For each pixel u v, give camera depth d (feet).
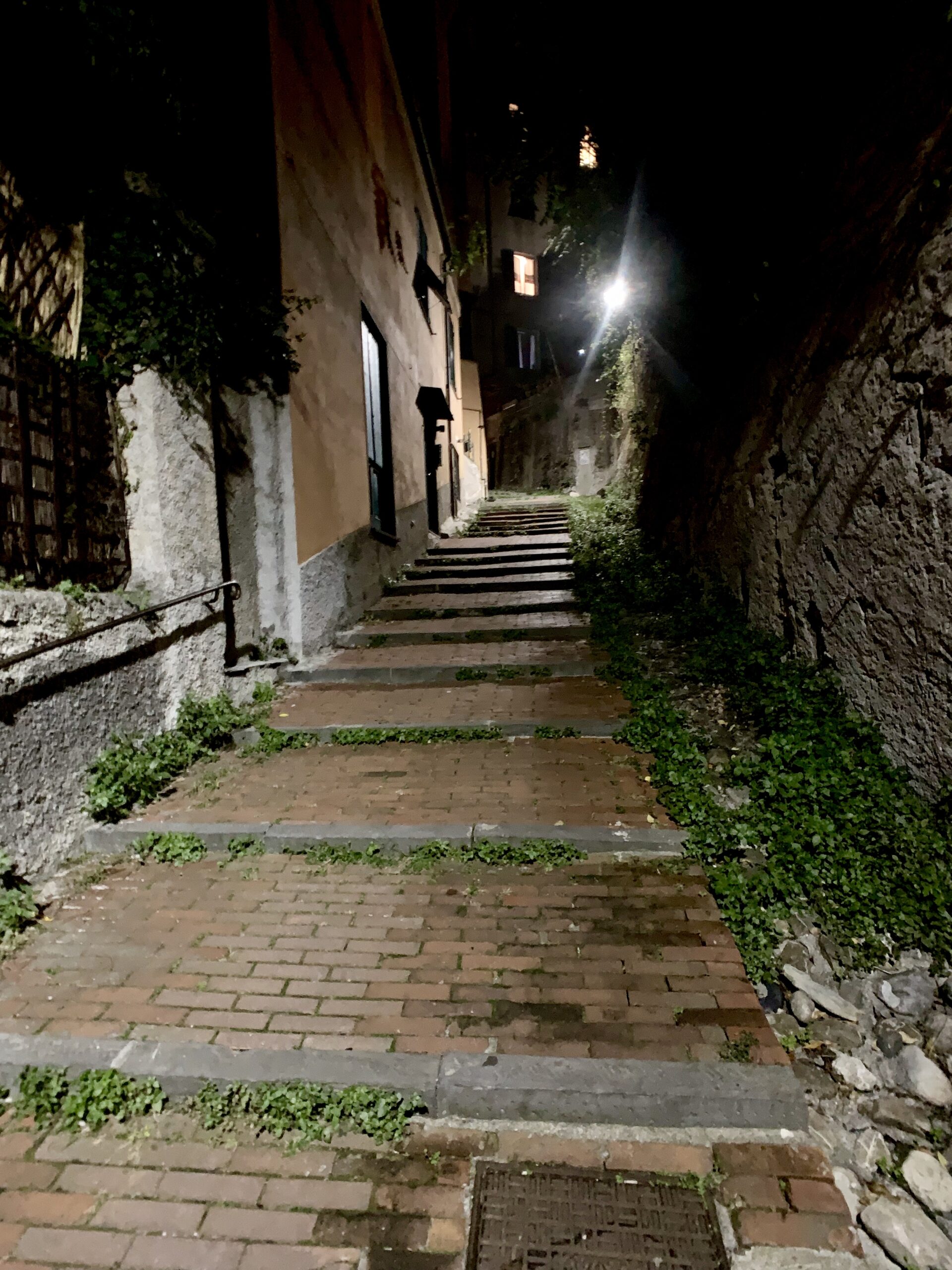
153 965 10.05
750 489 20.39
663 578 27.48
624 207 27.50
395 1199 7.08
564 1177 7.29
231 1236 6.73
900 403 13.20
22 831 11.78
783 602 18.20
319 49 25.40
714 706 17.39
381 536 31.55
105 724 14.25
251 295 19.31
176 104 15.78
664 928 10.57
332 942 10.48
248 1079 8.20
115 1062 8.38
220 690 18.54
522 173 28.30
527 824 13.09
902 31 13.74
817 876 11.37
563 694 19.57
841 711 14.87
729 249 21.80
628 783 14.74
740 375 22.04
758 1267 6.39
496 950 10.19
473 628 25.48
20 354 12.72
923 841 11.50
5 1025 8.97
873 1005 9.78
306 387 23.08
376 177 33.88
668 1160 7.45
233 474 20.53
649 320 31.09
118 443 15.71
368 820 13.51
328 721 18.34
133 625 15.01
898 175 13.98
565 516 51.55
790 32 16.97
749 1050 8.30
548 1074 8.01
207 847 13.20
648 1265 6.40
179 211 16.69
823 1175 7.23
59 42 12.84
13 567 12.43
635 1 21.70
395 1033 8.70
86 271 14.46
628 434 44.75
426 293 47.14
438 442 50.42
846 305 15.46
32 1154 7.61
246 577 21.08
